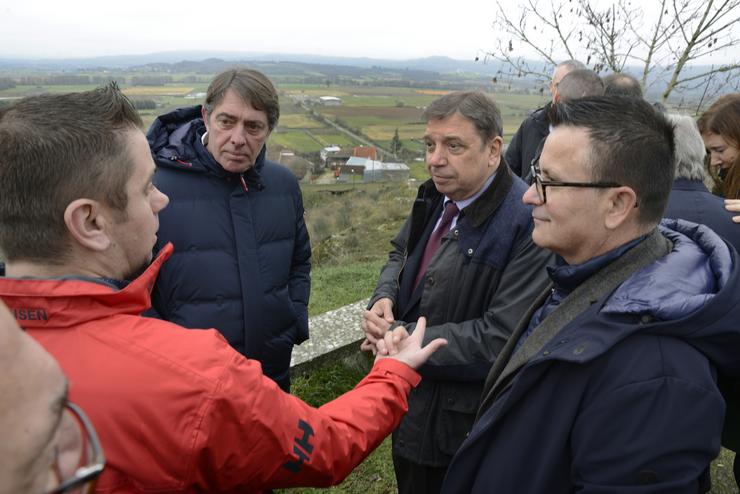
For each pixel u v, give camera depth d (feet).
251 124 6.45
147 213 3.58
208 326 6.61
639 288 3.53
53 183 3.06
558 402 3.71
